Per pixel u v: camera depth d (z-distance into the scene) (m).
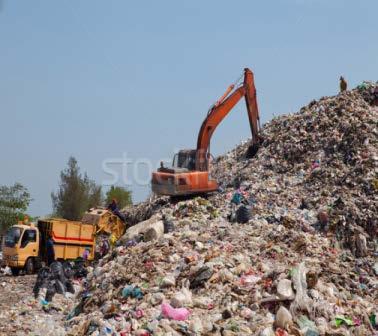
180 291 25.91
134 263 31.75
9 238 47.03
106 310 26.00
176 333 22.28
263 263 30.45
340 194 45.34
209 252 31.67
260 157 58.06
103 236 52.50
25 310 31.03
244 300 25.09
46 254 47.03
